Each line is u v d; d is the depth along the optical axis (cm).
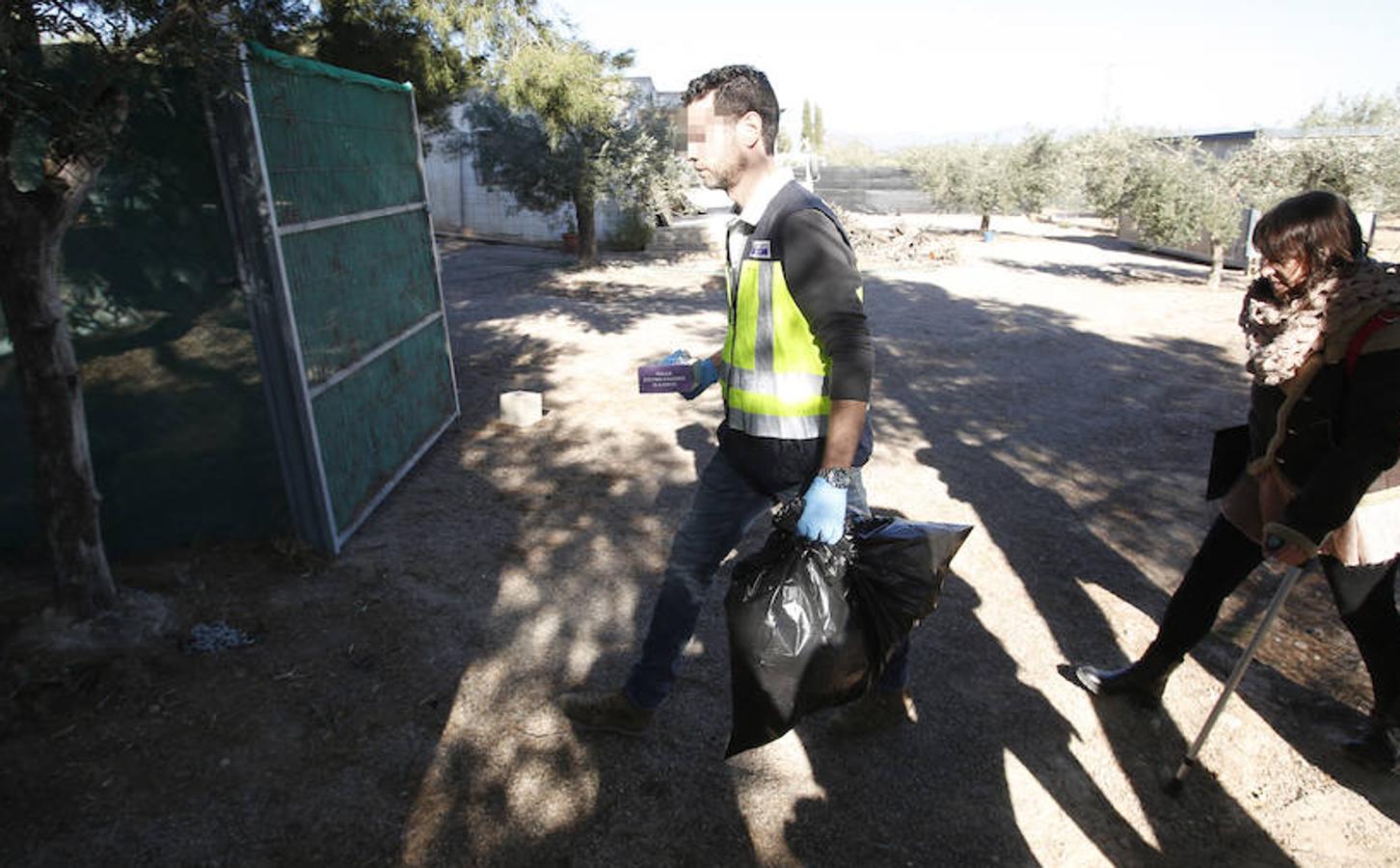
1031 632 350
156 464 389
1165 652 288
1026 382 766
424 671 317
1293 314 235
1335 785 267
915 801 257
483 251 1883
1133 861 238
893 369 808
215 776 261
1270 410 251
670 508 471
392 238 507
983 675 320
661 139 1597
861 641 226
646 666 269
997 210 2166
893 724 283
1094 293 1298
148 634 329
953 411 675
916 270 1573
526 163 1455
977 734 287
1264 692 312
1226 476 279
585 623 353
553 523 450
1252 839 246
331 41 689
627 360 827
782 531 228
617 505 474
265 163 353
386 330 489
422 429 552
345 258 434
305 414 380
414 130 559
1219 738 288
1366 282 221
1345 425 226
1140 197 1398
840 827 246
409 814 248
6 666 301
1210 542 277
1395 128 1258
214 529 405
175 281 369
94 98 287
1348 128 1290
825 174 2998
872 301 1206
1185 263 1728
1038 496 500
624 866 232
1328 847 244
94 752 269
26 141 345
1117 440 606
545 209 1567
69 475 316
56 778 258
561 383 738
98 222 357
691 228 1856
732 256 242
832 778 265
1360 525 246
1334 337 226
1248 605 374
